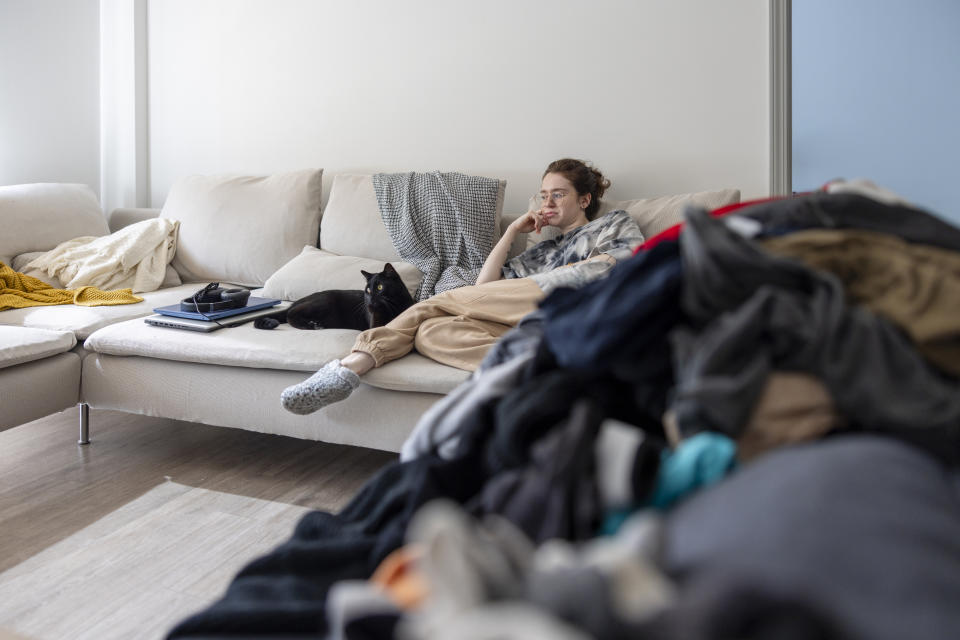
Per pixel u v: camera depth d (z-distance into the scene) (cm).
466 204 271
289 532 180
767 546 54
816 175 433
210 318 221
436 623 52
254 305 239
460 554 56
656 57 281
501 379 101
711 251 86
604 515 72
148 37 363
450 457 102
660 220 249
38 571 159
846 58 416
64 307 251
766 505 59
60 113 356
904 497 59
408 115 321
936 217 101
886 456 66
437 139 317
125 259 282
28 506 192
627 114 288
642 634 49
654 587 54
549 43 295
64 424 262
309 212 301
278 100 343
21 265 287
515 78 302
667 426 86
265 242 297
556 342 95
